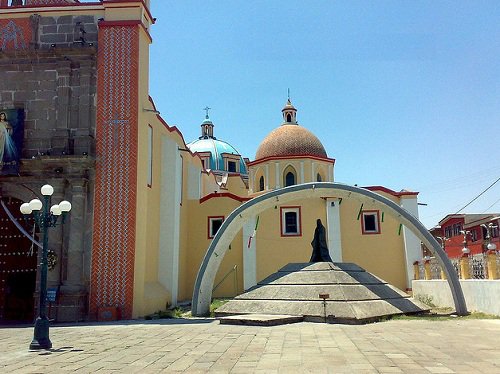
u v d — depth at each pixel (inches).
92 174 743.7
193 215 1120.8
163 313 773.9
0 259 855.1
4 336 544.1
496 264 636.7
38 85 784.3
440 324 564.4
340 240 1080.8
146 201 784.3
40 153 762.8
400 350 389.1
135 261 724.0
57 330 570.9
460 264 757.9
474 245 1478.8
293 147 1336.1
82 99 765.3
